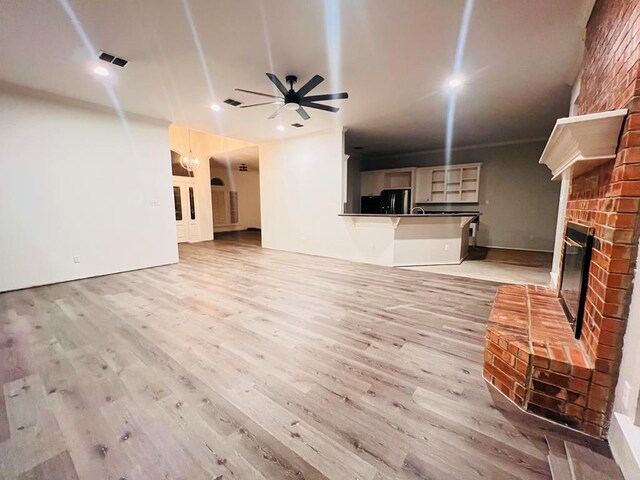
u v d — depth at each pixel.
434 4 2.19
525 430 1.46
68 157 4.20
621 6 1.49
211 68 3.18
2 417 1.56
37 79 3.46
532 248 6.98
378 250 5.45
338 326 2.67
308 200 6.37
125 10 2.22
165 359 2.12
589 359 1.47
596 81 2.06
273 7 2.21
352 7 2.22
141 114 4.80
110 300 3.42
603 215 1.47
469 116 4.94
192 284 4.09
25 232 3.89
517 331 1.82
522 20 2.37
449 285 3.97
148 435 1.44
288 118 5.03
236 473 1.24
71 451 1.35
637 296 1.23
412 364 2.05
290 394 1.74
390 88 3.75
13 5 2.13
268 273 4.72
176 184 8.12
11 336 2.50
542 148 6.67
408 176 8.65
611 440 1.34
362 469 1.25
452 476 1.22
